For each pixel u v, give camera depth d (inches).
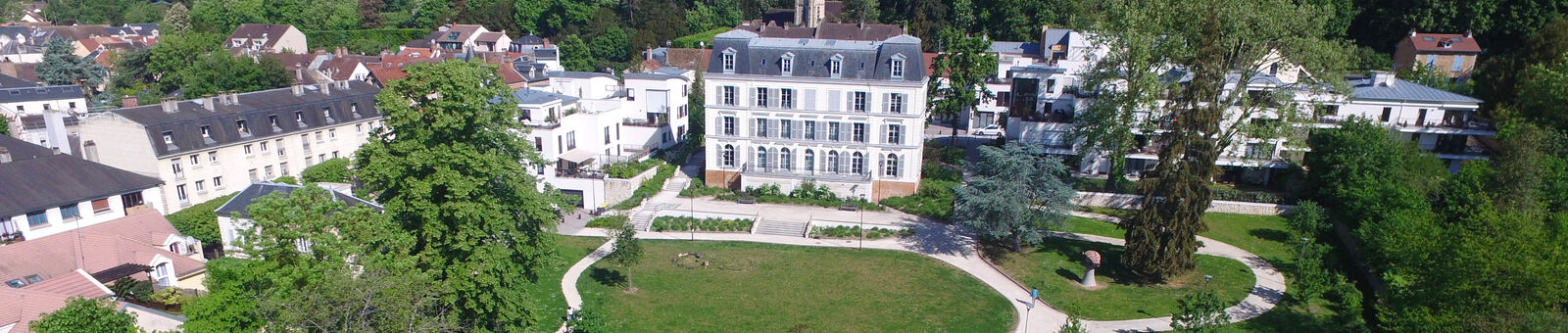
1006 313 1932.8
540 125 2906.0
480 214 1466.5
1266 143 2443.4
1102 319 1878.7
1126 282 2113.7
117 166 2608.3
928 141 3624.5
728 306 1982.0
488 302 1505.9
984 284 2128.4
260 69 3806.6
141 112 2588.6
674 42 5349.4
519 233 1600.6
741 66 2871.6
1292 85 2349.9
